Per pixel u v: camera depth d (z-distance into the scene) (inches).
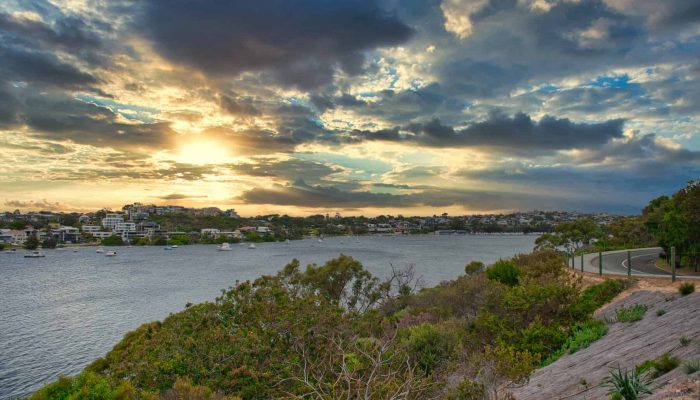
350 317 768.9
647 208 2386.8
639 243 2319.1
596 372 474.0
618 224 2573.8
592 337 642.8
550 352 666.8
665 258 1407.5
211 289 3287.4
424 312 1052.5
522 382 481.7
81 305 2652.6
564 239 2261.3
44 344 1771.7
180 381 496.4
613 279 981.2
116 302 2738.7
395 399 387.2
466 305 989.2
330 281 1428.4
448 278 3216.0
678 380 301.9
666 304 652.1
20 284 3720.5
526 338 680.4
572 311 731.4
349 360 553.3
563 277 840.9
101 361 861.8
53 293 3181.6
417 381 405.7
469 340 719.7
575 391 444.1
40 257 7111.2
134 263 5826.8
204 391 483.2
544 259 1305.4
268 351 619.2
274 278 874.1
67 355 1622.8
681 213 1277.1
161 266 5334.6
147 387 563.5
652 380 352.5
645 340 507.8
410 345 655.8
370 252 7160.4
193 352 611.2
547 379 531.2
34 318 2284.7
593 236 2411.4
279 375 557.6
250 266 5177.2
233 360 593.0
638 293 795.4
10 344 1772.9
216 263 5698.8
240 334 646.5
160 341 684.7
